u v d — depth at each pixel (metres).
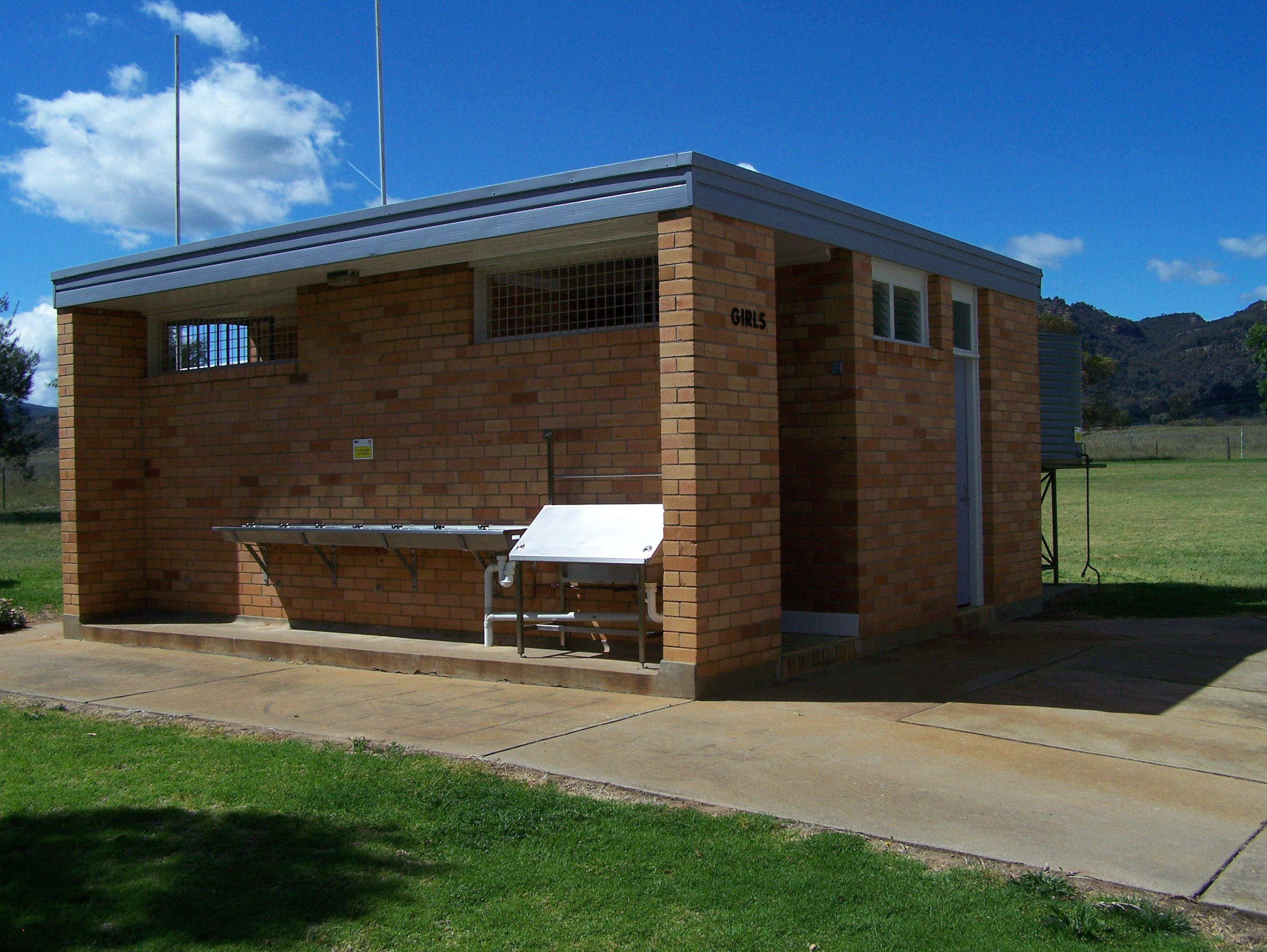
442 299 9.80
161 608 11.95
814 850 4.75
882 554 9.66
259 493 11.07
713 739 6.60
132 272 10.91
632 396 8.82
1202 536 23.30
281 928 4.14
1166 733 6.72
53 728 7.31
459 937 4.06
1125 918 4.07
